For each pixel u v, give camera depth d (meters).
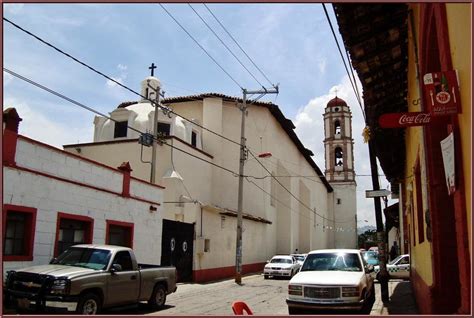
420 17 6.54
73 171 15.73
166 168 29.17
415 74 8.11
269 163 40.69
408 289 18.64
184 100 39.06
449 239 7.16
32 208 13.69
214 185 36.22
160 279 13.86
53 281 10.29
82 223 16.25
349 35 7.71
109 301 11.49
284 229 45.28
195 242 25.41
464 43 4.18
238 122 38.94
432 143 7.30
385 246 15.79
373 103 10.93
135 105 36.09
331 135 70.31
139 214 19.70
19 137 13.31
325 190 68.69
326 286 11.89
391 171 19.59
